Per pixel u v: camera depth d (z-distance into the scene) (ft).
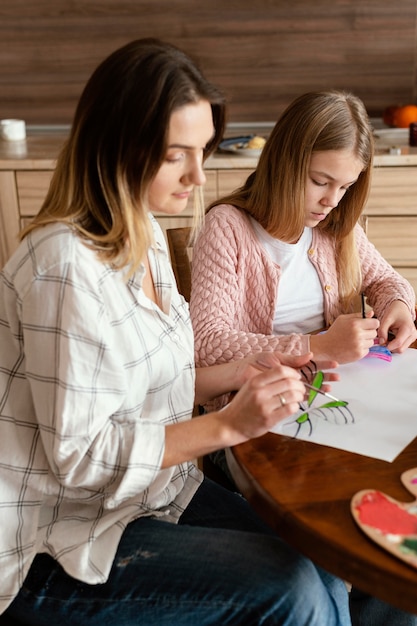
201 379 4.28
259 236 5.22
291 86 10.72
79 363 3.25
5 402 3.43
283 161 4.82
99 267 3.41
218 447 3.41
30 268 3.28
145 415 3.86
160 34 10.50
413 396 3.85
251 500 3.11
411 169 9.11
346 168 4.73
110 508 3.41
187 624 3.34
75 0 10.34
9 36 10.56
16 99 10.93
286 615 3.18
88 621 3.39
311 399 3.83
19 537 3.45
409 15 10.19
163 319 3.86
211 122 3.51
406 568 2.56
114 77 3.26
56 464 3.33
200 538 3.51
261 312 5.22
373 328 4.41
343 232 5.35
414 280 9.70
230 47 10.53
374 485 3.06
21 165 9.23
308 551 2.79
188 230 5.66
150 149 3.29
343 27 10.33
